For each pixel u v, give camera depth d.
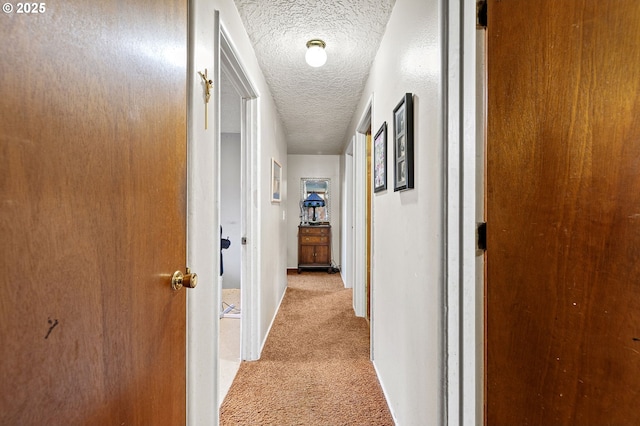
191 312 1.05
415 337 1.23
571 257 0.73
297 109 3.18
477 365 0.88
